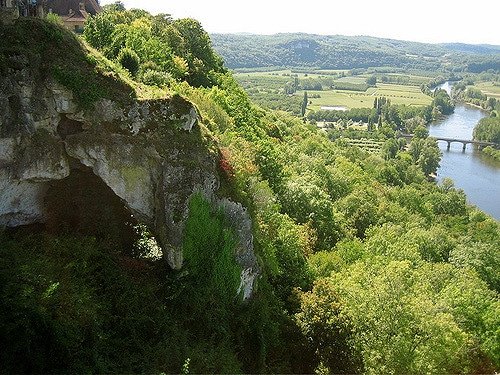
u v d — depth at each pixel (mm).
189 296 22359
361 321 25984
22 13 24109
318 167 60375
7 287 17875
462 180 118125
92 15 52938
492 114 190375
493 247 51625
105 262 21734
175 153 21984
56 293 18812
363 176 79000
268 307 26047
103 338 18797
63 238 22047
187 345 20734
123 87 21828
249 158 34531
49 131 20797
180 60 49281
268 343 25031
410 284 30797
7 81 19453
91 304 19484
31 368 17125
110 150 21453
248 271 24828
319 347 26109
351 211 55406
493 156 140375
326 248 39562
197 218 22250
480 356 29922
